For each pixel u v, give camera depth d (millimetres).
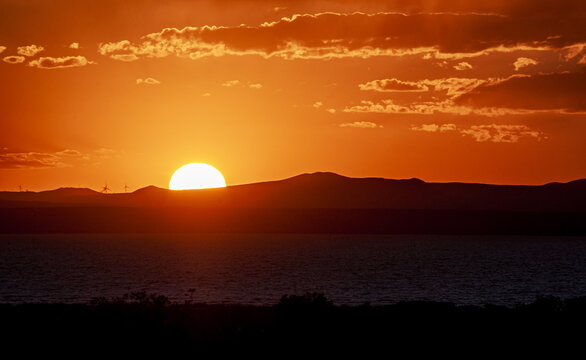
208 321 132375
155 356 109125
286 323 126500
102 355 109812
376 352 110688
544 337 119688
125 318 132875
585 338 119312
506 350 112938
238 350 111500
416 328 123688
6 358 108750
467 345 114938
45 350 112750
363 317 130875
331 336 118875
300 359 107062
